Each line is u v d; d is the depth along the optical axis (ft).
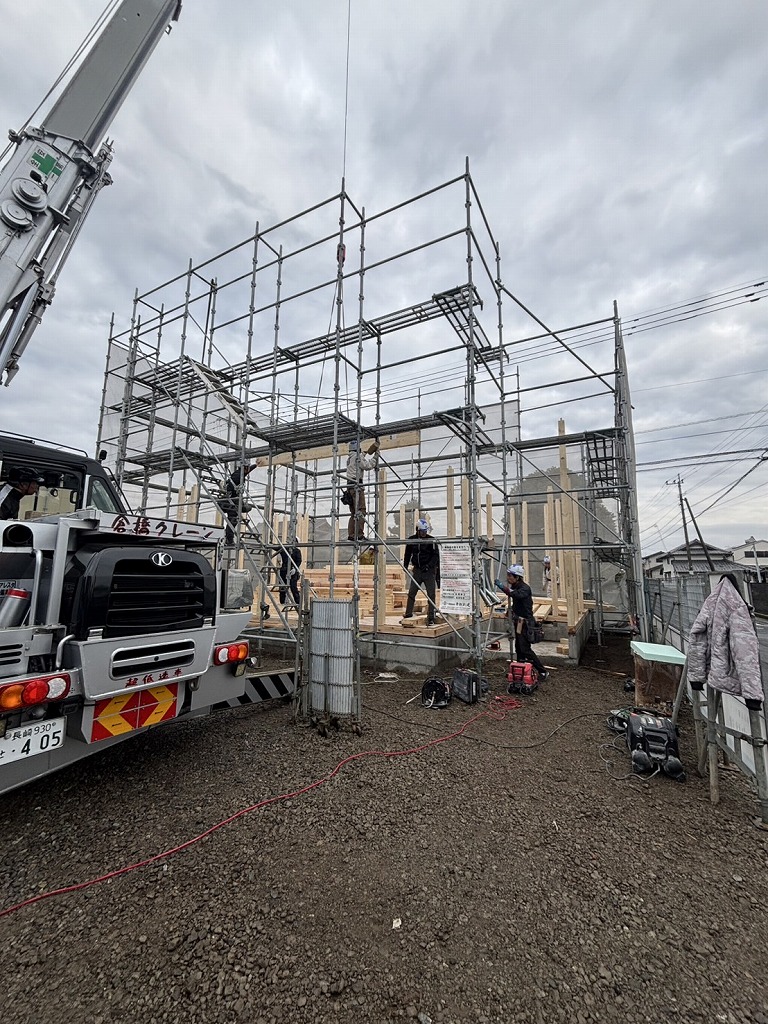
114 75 20.53
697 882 8.61
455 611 21.50
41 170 18.30
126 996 6.07
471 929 7.32
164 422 35.01
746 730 12.51
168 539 12.91
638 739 13.64
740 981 6.45
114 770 12.86
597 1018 5.87
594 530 38.78
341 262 26.03
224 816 10.59
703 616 13.12
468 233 22.38
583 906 7.91
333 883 8.36
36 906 7.72
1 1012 5.80
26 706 8.93
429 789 12.01
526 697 20.67
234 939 7.04
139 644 10.97
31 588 10.18
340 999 6.07
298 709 17.08
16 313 17.94
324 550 45.50
